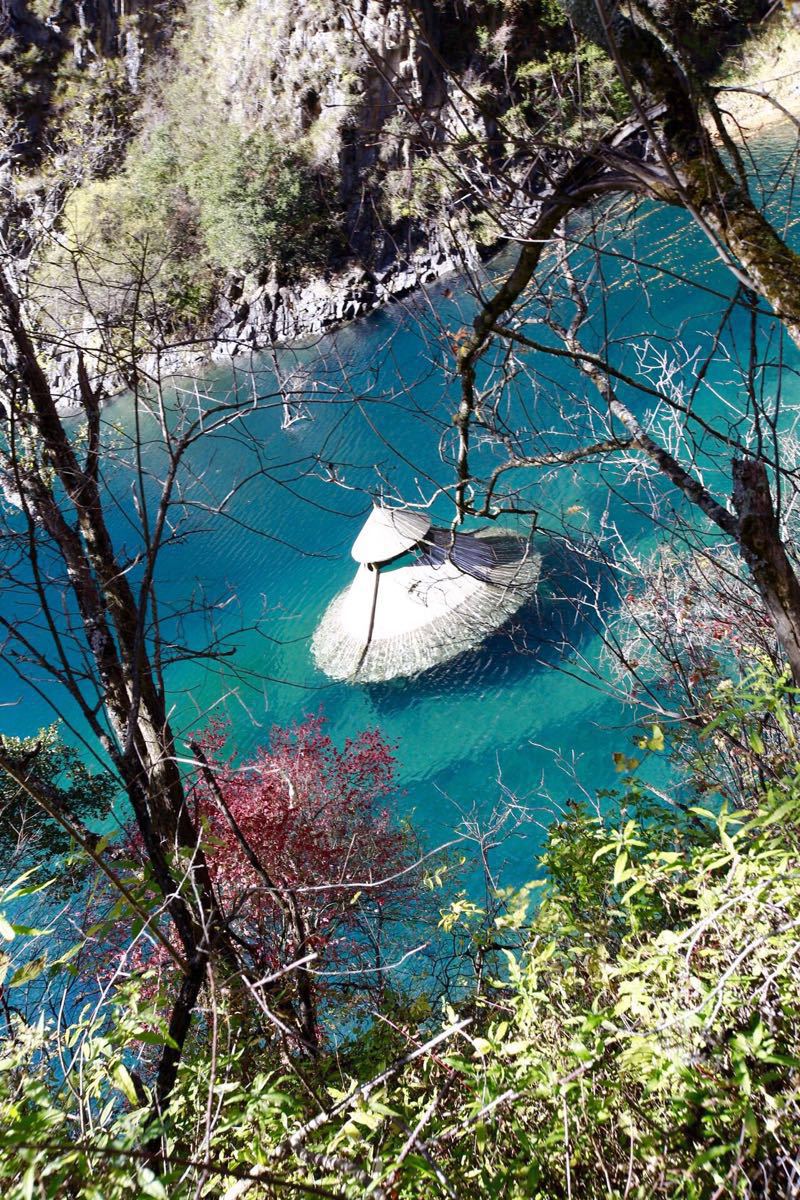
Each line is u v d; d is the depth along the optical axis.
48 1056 2.39
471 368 4.04
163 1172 1.98
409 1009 3.99
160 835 3.74
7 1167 1.64
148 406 4.86
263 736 16.64
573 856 3.76
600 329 9.55
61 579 4.52
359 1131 2.21
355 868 9.48
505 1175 1.91
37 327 5.41
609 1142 2.12
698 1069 1.98
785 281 2.36
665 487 9.90
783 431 8.56
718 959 2.33
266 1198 2.04
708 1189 1.91
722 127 2.54
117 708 4.90
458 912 3.87
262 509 22.17
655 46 2.55
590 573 14.27
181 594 19.97
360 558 17.81
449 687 15.57
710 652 7.09
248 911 6.68
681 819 3.96
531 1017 2.46
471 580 16.89
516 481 15.66
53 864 8.77
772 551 2.99
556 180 3.10
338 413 21.50
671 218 11.77
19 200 6.19
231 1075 2.93
